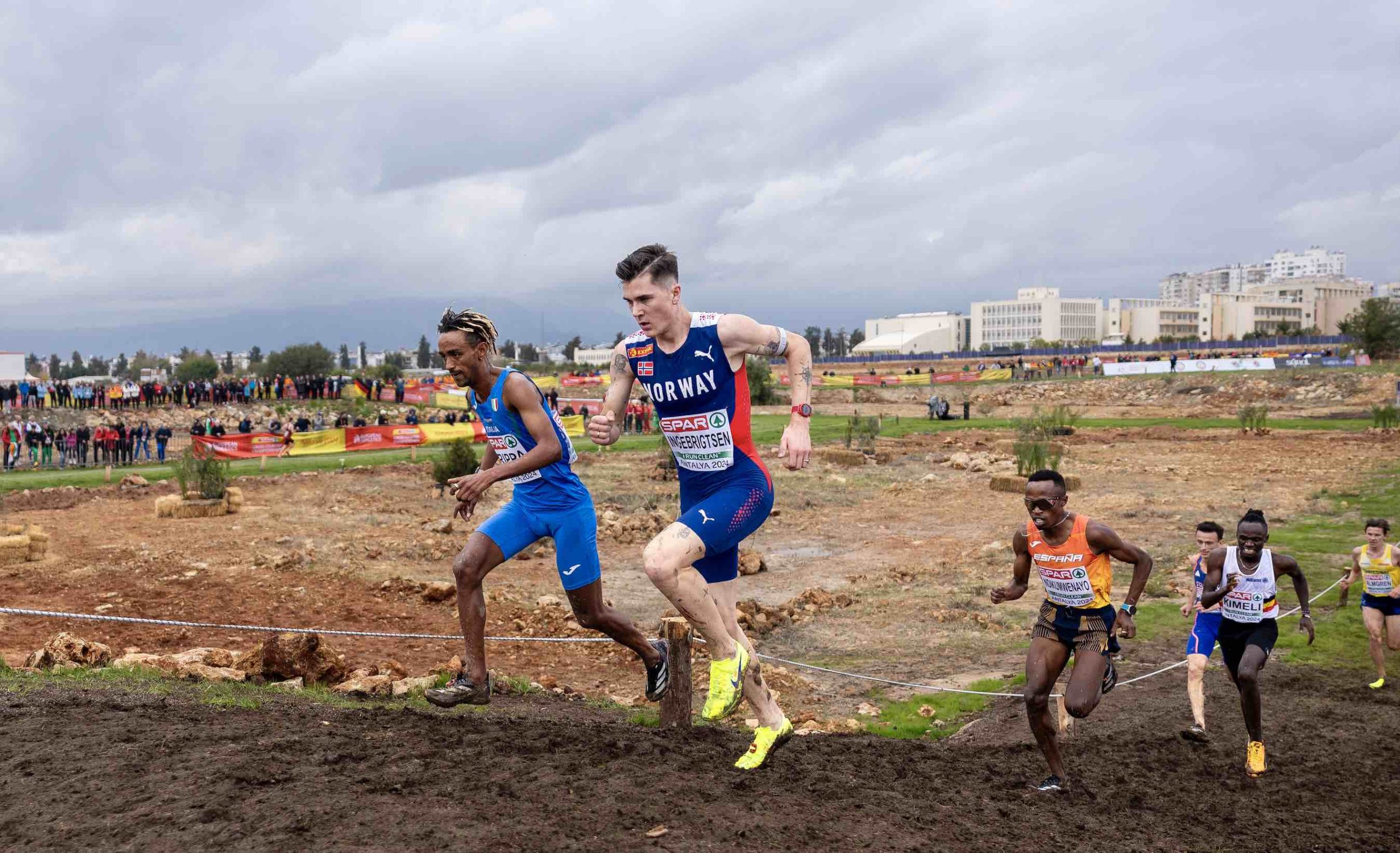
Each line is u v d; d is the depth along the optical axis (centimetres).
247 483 2786
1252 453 3638
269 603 1360
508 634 1255
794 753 616
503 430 522
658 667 587
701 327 448
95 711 570
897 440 4478
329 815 386
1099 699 580
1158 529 2081
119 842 364
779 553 1933
